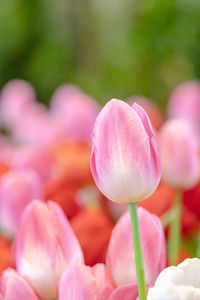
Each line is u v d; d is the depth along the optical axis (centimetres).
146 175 73
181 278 69
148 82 353
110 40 418
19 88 199
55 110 214
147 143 73
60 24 463
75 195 111
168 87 349
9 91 199
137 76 355
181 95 161
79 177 121
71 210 107
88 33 443
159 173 74
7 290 76
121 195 74
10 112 199
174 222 95
